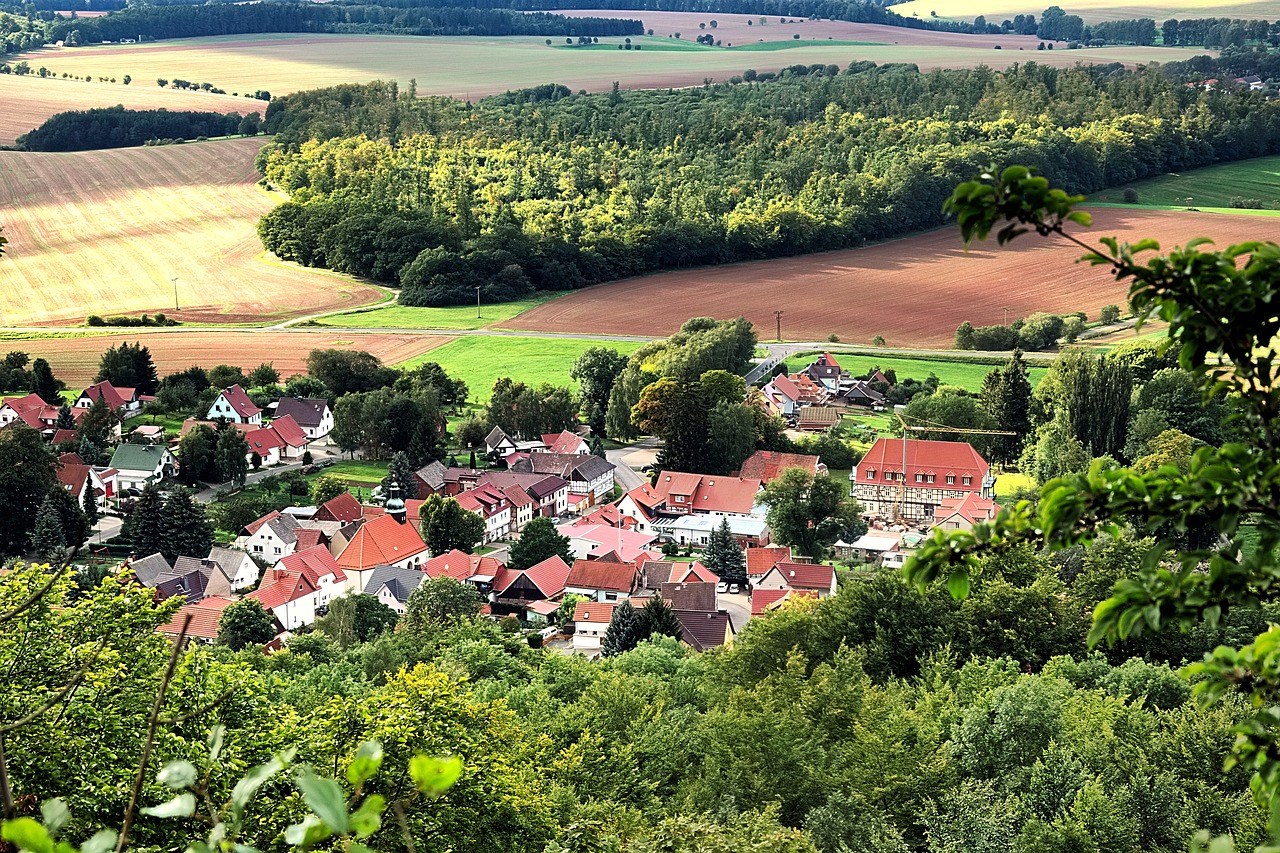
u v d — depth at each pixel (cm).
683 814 3244
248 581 11062
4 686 2614
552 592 10456
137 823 2439
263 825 2489
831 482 12012
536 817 3350
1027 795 3684
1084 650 5594
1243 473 1003
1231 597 986
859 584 5900
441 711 3206
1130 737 4047
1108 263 1061
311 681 5591
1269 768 952
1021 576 6197
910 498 12850
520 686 5725
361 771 694
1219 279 1052
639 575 10756
